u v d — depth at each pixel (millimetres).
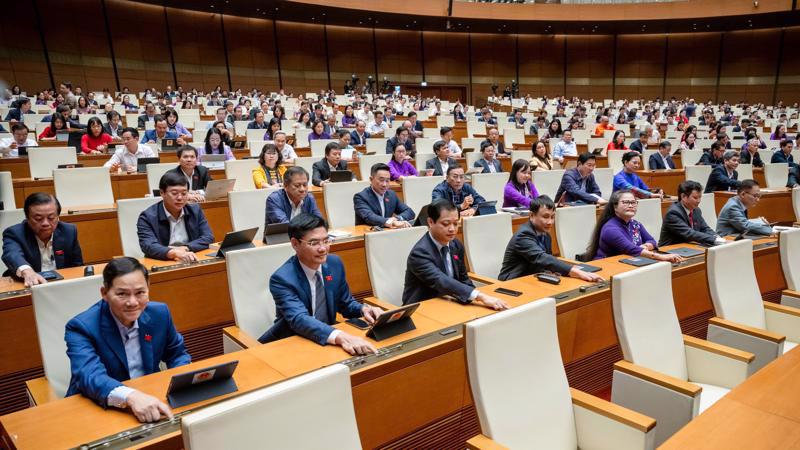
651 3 20500
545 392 1888
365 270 4031
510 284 3006
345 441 1426
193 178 5398
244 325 2711
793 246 3393
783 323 3031
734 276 2928
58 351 2268
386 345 2148
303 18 20266
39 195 3010
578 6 20719
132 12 18000
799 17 20000
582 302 2775
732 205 4758
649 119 15188
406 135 8234
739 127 13703
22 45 15703
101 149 7262
